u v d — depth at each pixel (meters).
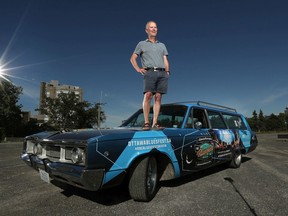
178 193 4.13
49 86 76.75
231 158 6.39
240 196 4.05
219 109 6.36
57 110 46.34
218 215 3.21
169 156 3.99
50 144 3.51
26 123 45.50
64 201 3.63
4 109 38.06
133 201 3.66
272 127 96.31
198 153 4.75
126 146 3.33
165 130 4.11
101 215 3.13
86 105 47.66
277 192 4.32
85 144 3.01
